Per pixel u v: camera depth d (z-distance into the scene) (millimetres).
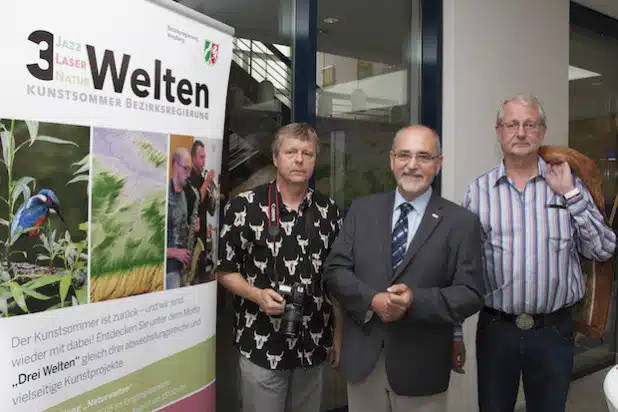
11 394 1164
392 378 1710
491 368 2117
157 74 1483
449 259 1748
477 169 3178
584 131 4180
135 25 1416
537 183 2078
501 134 2096
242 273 1935
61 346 1265
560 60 3703
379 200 1880
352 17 2855
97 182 1332
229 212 1918
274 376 1869
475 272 1745
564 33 3730
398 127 3123
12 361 1167
